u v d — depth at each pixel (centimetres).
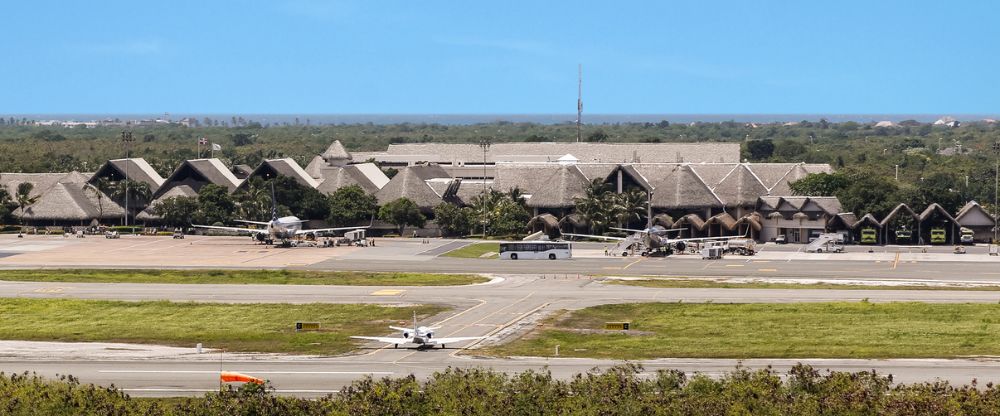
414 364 11762
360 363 11838
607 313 14900
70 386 9838
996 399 9244
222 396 9481
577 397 9475
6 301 16038
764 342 12744
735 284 17638
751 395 9406
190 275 19162
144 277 18912
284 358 12119
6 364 11869
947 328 13462
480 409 9169
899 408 8988
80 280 18562
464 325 14088
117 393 9800
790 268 19988
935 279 18212
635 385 9675
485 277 18738
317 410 9238
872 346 12444
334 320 14538
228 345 12850
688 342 12800
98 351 12538
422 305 15650
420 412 9262
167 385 10906
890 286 17288
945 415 8906
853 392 9338
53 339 13275
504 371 11331
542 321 14350
